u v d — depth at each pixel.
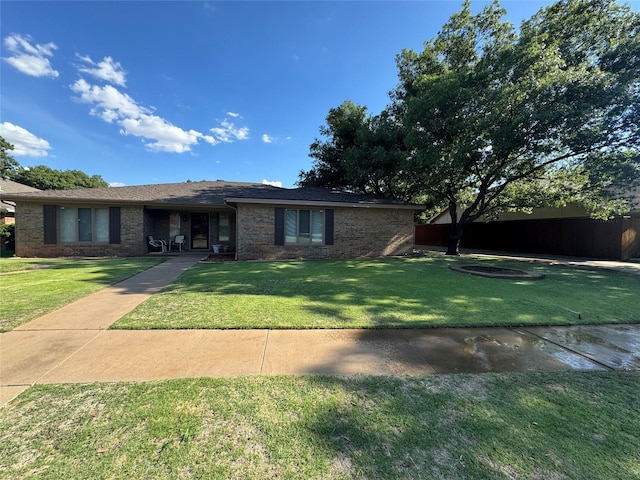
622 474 1.61
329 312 4.68
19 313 4.42
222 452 1.75
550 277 8.37
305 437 1.89
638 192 12.91
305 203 12.21
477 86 11.34
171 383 2.54
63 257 11.73
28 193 11.86
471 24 13.22
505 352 3.32
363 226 13.41
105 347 3.29
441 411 2.19
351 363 2.99
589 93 9.08
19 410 2.14
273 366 2.90
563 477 1.58
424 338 3.72
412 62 15.44
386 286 6.77
